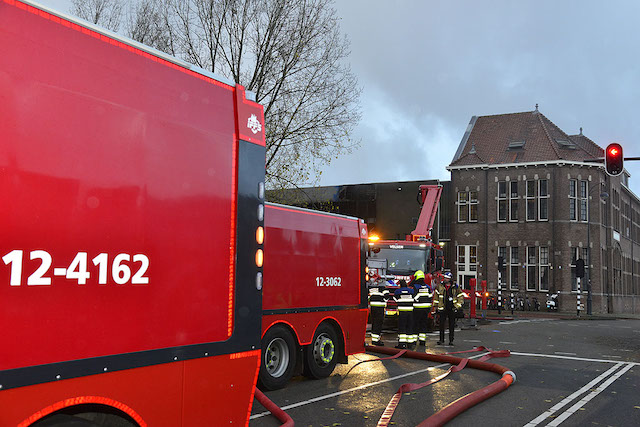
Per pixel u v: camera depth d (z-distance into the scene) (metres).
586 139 44.91
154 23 16.64
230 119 4.03
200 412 3.62
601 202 41.47
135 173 3.27
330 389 7.96
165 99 3.52
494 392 7.58
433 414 6.49
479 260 41.84
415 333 12.23
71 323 2.87
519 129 44.38
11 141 2.68
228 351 3.84
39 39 2.85
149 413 3.27
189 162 3.64
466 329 19.25
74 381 2.87
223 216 3.88
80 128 2.99
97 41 3.14
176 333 3.46
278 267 7.96
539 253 40.25
